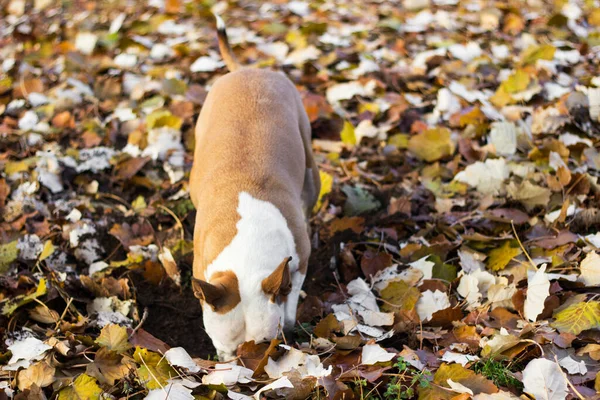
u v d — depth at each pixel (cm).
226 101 209
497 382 181
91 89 286
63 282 207
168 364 187
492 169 231
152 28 355
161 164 248
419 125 258
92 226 225
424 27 343
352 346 190
